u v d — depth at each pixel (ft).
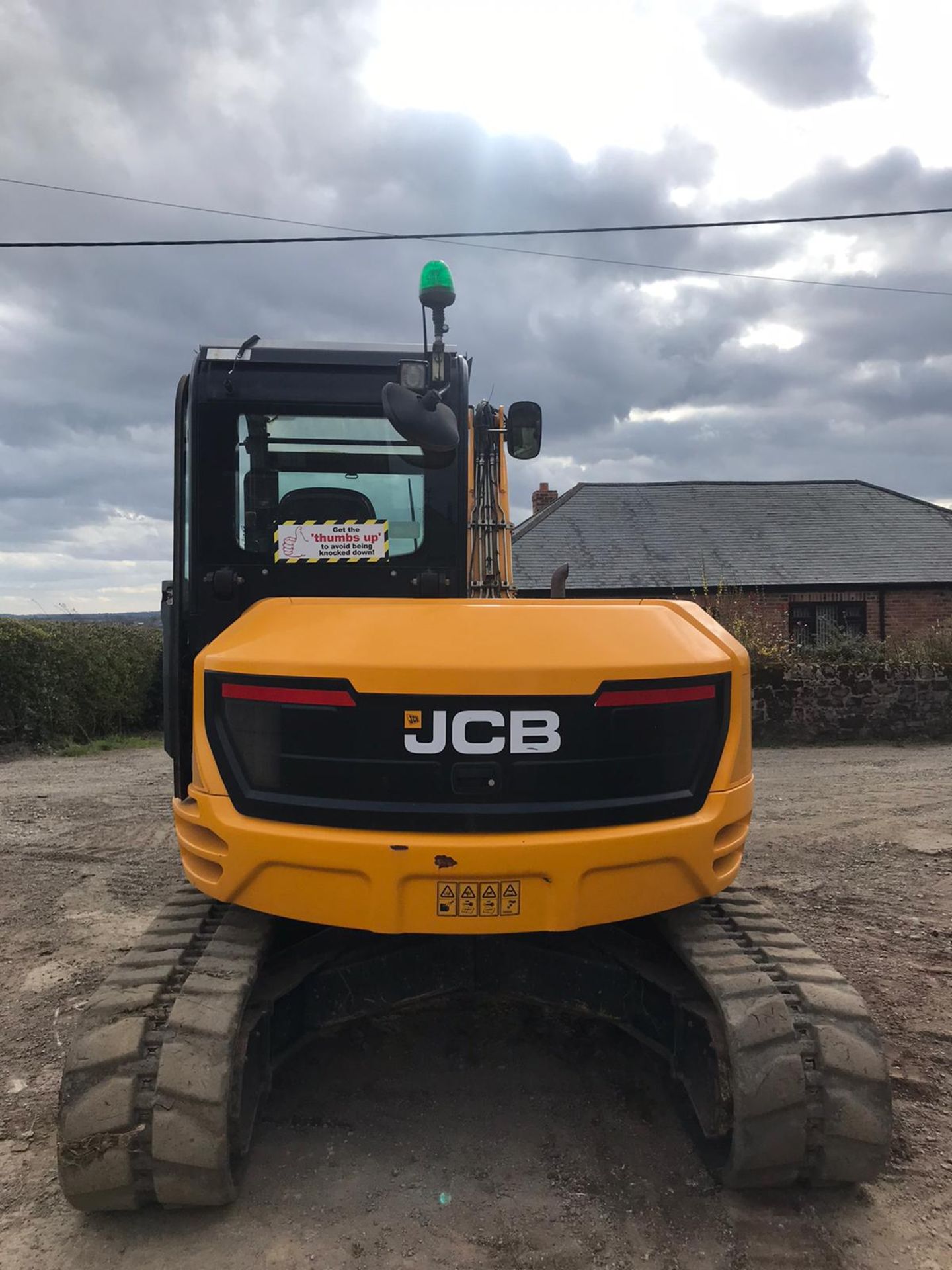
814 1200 8.70
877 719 40.24
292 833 8.61
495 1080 10.88
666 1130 9.86
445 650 8.66
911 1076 11.10
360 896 8.48
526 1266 7.85
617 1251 8.02
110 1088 7.93
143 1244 8.13
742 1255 7.97
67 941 15.61
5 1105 10.49
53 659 39.60
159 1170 7.85
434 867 8.36
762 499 82.58
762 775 31.65
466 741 8.57
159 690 47.16
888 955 15.05
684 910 10.21
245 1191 8.80
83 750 38.24
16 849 21.45
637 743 8.91
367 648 8.72
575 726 8.69
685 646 9.49
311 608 9.46
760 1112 8.07
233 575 10.85
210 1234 8.21
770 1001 8.48
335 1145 9.57
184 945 9.46
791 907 17.52
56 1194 8.87
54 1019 12.66
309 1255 7.97
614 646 9.04
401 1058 11.39
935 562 72.43
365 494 11.16
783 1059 8.14
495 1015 12.40
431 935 10.41
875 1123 8.16
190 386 10.89
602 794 8.77
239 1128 8.39
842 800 26.89
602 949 10.37
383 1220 8.41
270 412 10.95
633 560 72.18
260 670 8.90
